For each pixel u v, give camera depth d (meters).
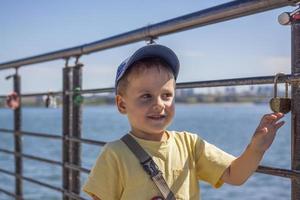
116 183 2.36
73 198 4.25
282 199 16.75
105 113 139.62
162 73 2.33
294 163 2.28
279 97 2.31
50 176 18.05
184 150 2.42
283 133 42.06
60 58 4.45
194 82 2.85
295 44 2.24
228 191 17.23
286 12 2.24
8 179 16.31
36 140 36.12
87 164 17.69
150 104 2.32
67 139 4.32
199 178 2.50
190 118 92.69
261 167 2.43
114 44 3.62
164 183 2.30
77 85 4.19
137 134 2.39
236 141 38.41
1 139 35.97
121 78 2.41
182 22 2.92
